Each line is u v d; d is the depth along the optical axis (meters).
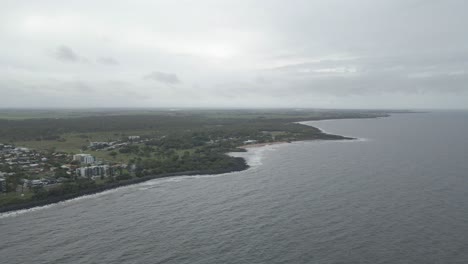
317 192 109.25
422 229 78.81
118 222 87.62
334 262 65.62
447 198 100.31
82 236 79.31
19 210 97.38
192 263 66.50
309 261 66.12
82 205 102.00
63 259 68.75
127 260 68.12
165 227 83.75
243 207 96.75
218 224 84.81
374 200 99.75
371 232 77.88
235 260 67.19
